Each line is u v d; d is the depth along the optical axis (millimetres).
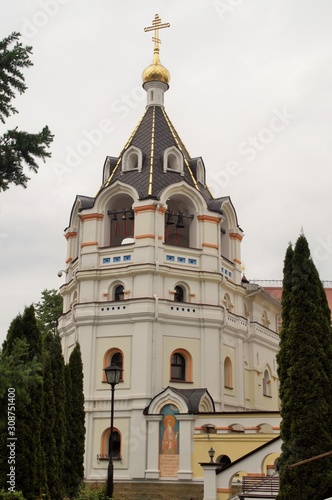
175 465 39750
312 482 23797
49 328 60656
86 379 43812
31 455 26188
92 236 46875
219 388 44375
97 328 44875
